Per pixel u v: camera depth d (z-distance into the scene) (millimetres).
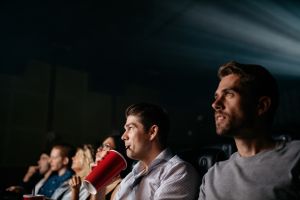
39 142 5969
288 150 916
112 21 5184
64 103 6449
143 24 5375
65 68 6570
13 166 5531
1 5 4316
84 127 6719
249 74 977
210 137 8758
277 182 868
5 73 5379
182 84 8219
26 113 5855
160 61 6902
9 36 4977
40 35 5242
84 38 5602
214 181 1026
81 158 2332
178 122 8719
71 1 4480
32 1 4344
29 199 1395
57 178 2660
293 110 7453
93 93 7023
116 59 6559
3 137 5508
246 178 933
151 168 1353
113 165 1212
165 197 1194
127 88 7754
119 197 1438
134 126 1398
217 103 985
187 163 1316
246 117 946
